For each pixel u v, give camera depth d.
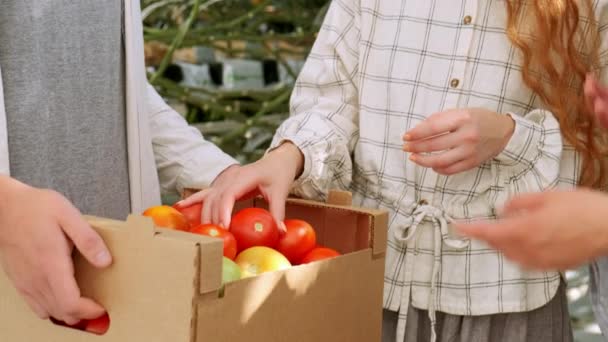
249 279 1.14
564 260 0.97
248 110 3.52
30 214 1.13
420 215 1.65
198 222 1.51
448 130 1.48
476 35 1.64
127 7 1.66
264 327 1.17
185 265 1.07
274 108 3.34
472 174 1.64
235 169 1.61
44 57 1.52
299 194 1.67
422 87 1.67
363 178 1.76
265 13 3.46
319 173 1.64
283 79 3.49
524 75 1.58
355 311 1.35
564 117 1.58
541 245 0.97
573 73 1.59
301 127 1.70
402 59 1.68
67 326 1.18
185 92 3.26
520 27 1.60
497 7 1.63
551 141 1.56
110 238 1.12
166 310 1.09
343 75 1.78
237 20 3.36
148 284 1.10
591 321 3.14
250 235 1.40
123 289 1.12
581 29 1.59
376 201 1.73
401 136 1.68
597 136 1.62
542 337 1.68
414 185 1.68
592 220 0.95
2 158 1.42
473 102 1.64
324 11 3.40
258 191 1.59
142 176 1.70
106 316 1.18
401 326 1.67
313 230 1.49
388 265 1.69
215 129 3.32
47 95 1.53
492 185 1.62
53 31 1.53
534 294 1.64
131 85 1.67
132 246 1.11
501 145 1.54
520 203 1.00
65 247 1.13
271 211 1.51
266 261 1.31
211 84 3.42
